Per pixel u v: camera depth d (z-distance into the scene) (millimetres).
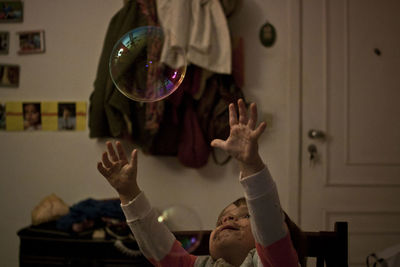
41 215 2010
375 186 2275
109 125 2121
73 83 2355
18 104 2375
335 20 2291
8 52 2387
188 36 2062
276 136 2279
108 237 1790
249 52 2293
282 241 716
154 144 2178
